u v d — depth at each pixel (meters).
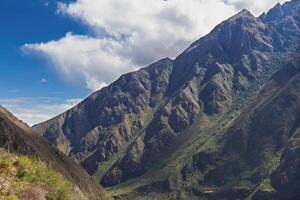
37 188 18.72
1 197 16.67
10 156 19.75
